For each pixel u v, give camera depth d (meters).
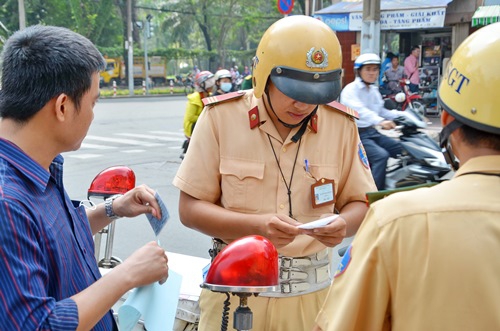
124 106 26.09
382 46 15.77
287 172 2.35
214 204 2.38
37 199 1.64
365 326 1.49
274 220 2.12
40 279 1.52
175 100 31.02
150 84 42.53
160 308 1.95
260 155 2.34
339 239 2.16
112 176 3.00
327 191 2.37
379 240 1.45
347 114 2.47
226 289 1.72
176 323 2.94
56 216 1.71
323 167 2.39
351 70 14.63
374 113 6.41
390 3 13.12
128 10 35.81
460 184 1.46
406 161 6.03
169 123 18.39
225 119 2.37
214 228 2.30
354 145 2.50
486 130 1.43
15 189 1.55
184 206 2.39
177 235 6.36
